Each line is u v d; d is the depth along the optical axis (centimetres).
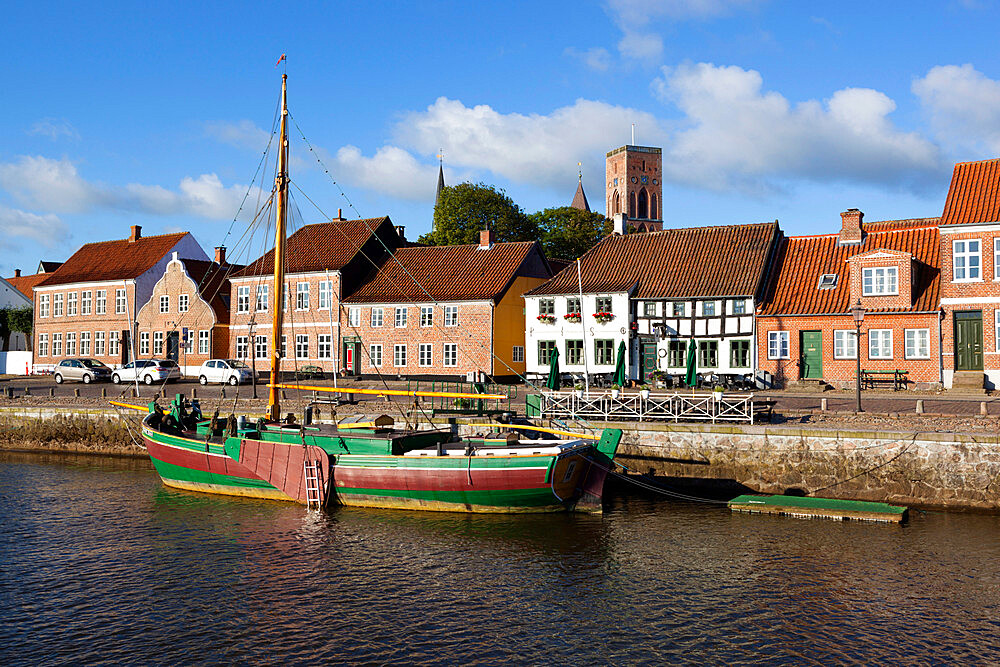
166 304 5728
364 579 1727
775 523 2105
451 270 5003
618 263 4488
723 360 4003
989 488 2147
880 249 3978
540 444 2319
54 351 6350
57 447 3697
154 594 1641
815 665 1299
